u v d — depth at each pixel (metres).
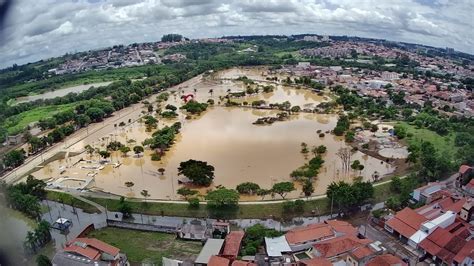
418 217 131.38
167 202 161.00
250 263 108.12
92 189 177.25
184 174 178.38
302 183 177.50
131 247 129.38
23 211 143.88
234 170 195.62
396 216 135.38
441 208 140.38
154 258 122.00
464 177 164.38
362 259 109.38
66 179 189.50
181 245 130.12
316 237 124.19
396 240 129.50
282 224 146.62
